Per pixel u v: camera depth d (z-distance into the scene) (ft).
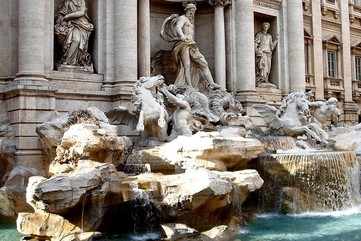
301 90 111.65
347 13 136.56
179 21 93.97
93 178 50.72
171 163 62.39
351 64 138.92
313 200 69.67
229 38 102.68
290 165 69.67
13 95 73.31
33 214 51.47
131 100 78.07
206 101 88.89
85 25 83.87
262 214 67.67
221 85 99.91
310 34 124.98
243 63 101.09
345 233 54.95
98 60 84.79
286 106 92.73
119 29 83.71
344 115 133.49
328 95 129.18
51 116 74.08
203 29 104.58
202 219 53.47
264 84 109.50
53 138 66.59
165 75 97.60
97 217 51.62
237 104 95.55
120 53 83.41
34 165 71.67
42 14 75.77
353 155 75.66
